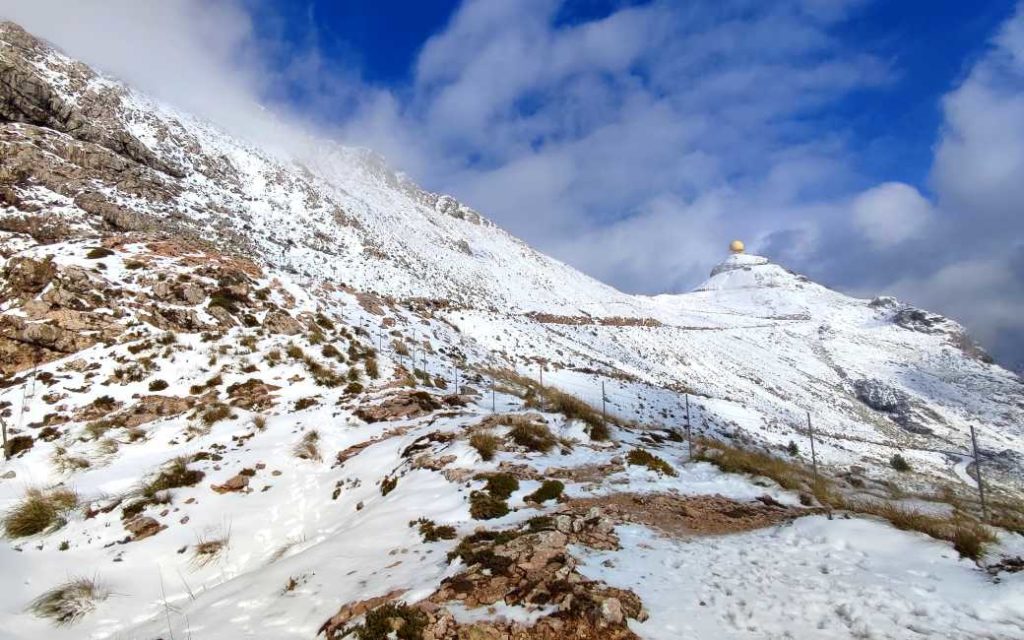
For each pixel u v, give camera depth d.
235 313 22.89
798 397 104.88
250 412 16.09
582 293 132.00
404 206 138.12
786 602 5.62
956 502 13.05
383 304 39.09
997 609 5.27
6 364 17.86
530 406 19.42
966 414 122.75
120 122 63.97
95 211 42.41
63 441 13.96
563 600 5.54
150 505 10.48
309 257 59.44
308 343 21.84
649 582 6.15
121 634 7.14
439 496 9.48
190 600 8.05
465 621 5.30
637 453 11.95
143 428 14.85
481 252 132.12
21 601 7.69
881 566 6.53
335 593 6.70
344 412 15.96
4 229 35.12
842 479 15.29
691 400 48.66
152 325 20.52
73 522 9.95
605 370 57.09
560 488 9.69
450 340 39.75
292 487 11.73
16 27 65.81
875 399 127.44
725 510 9.28
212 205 60.09
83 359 18.12
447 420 14.74
